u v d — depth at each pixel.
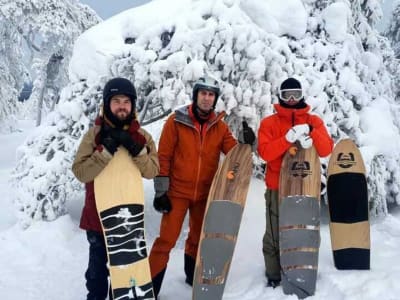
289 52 5.00
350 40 5.54
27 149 5.80
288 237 3.45
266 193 3.62
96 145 2.95
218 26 4.75
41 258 4.60
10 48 17.31
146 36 5.07
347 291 3.22
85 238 5.08
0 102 18.02
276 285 3.54
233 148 3.61
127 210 3.08
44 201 5.38
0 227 5.94
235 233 3.43
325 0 5.63
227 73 4.76
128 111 2.97
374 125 5.27
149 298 3.01
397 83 12.56
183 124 3.44
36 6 16.44
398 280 3.22
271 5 5.35
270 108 4.82
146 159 3.06
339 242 3.66
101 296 3.24
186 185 3.48
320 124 3.45
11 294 3.80
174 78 4.75
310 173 3.55
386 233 4.74
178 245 4.80
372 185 5.12
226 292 3.59
